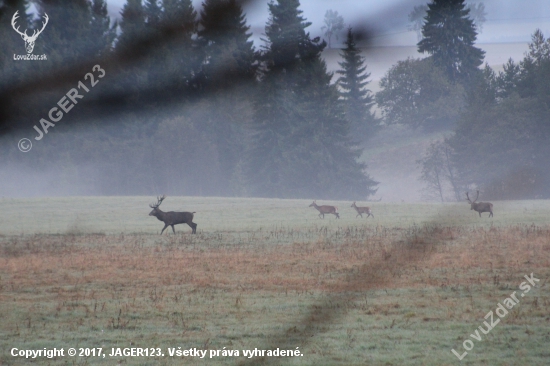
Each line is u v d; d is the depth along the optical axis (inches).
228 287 2310.5
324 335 1699.1
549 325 1754.4
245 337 1695.4
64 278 2536.9
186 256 3102.9
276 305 2022.6
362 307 1979.6
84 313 1963.6
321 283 2353.6
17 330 1787.6
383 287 2265.0
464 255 2903.5
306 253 3132.4
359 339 1657.2
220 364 1502.2
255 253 3169.3
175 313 1945.1
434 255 2952.8
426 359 1496.1
